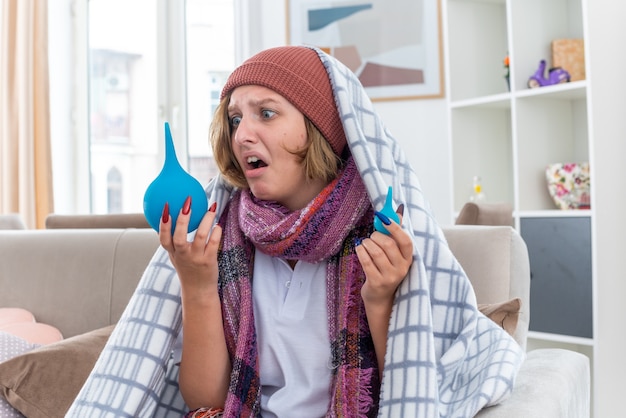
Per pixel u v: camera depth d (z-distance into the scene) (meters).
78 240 1.86
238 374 1.09
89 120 4.67
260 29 4.27
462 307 1.12
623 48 2.78
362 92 1.18
